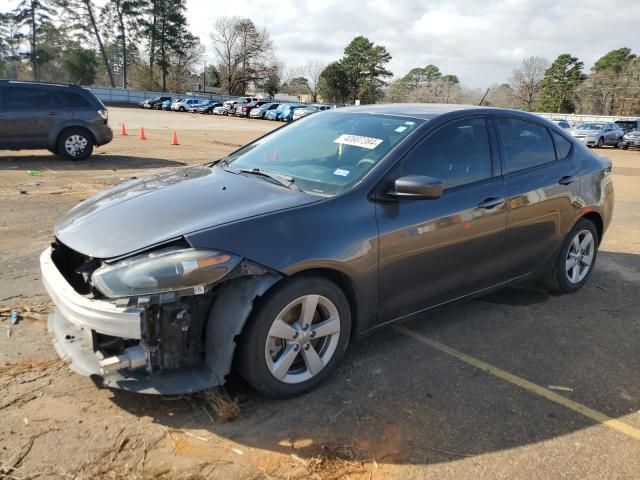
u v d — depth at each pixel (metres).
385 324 3.46
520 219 4.07
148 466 2.42
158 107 58.09
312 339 3.04
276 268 2.75
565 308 4.59
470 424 2.88
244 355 2.79
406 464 2.55
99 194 3.62
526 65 86.31
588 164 4.82
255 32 87.31
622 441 2.81
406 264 3.36
